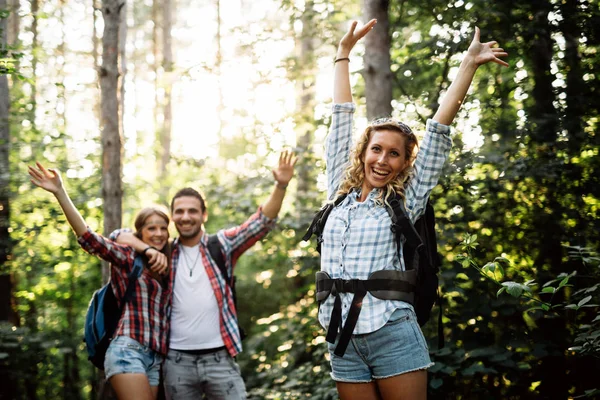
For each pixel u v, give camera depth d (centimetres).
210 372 415
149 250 409
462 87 275
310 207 826
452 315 554
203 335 415
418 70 685
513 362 506
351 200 274
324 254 268
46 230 938
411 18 720
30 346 907
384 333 250
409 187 271
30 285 1034
